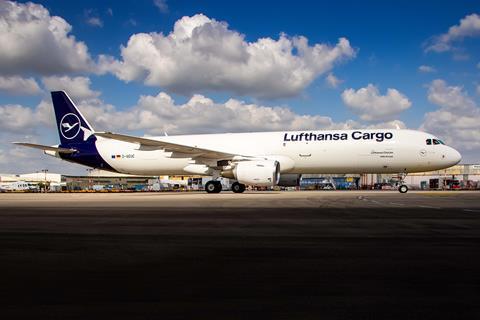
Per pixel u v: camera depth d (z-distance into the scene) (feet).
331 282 14.28
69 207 49.14
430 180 222.07
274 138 90.53
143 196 88.02
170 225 30.27
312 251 19.85
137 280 14.71
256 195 80.48
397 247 20.77
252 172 81.05
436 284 13.94
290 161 88.74
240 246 21.34
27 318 10.93
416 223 30.32
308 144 87.66
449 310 11.38
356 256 18.62
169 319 10.84
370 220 32.45
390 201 56.65
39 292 13.28
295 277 14.98
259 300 12.36
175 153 85.92
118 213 40.37
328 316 10.98
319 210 41.86
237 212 40.34
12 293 13.17
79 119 101.81
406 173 89.56
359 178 242.78
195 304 12.03
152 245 21.79
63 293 13.15
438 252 19.42
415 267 16.40
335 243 22.04
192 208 45.83
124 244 22.15
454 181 215.51
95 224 31.14
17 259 18.34
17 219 35.06
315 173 91.61
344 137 86.79
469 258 18.04
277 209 43.47
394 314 11.10
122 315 11.14
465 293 12.92
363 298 12.49
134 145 99.30
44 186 289.94
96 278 15.02
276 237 24.21
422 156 83.51
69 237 24.70
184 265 17.03
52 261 17.90
